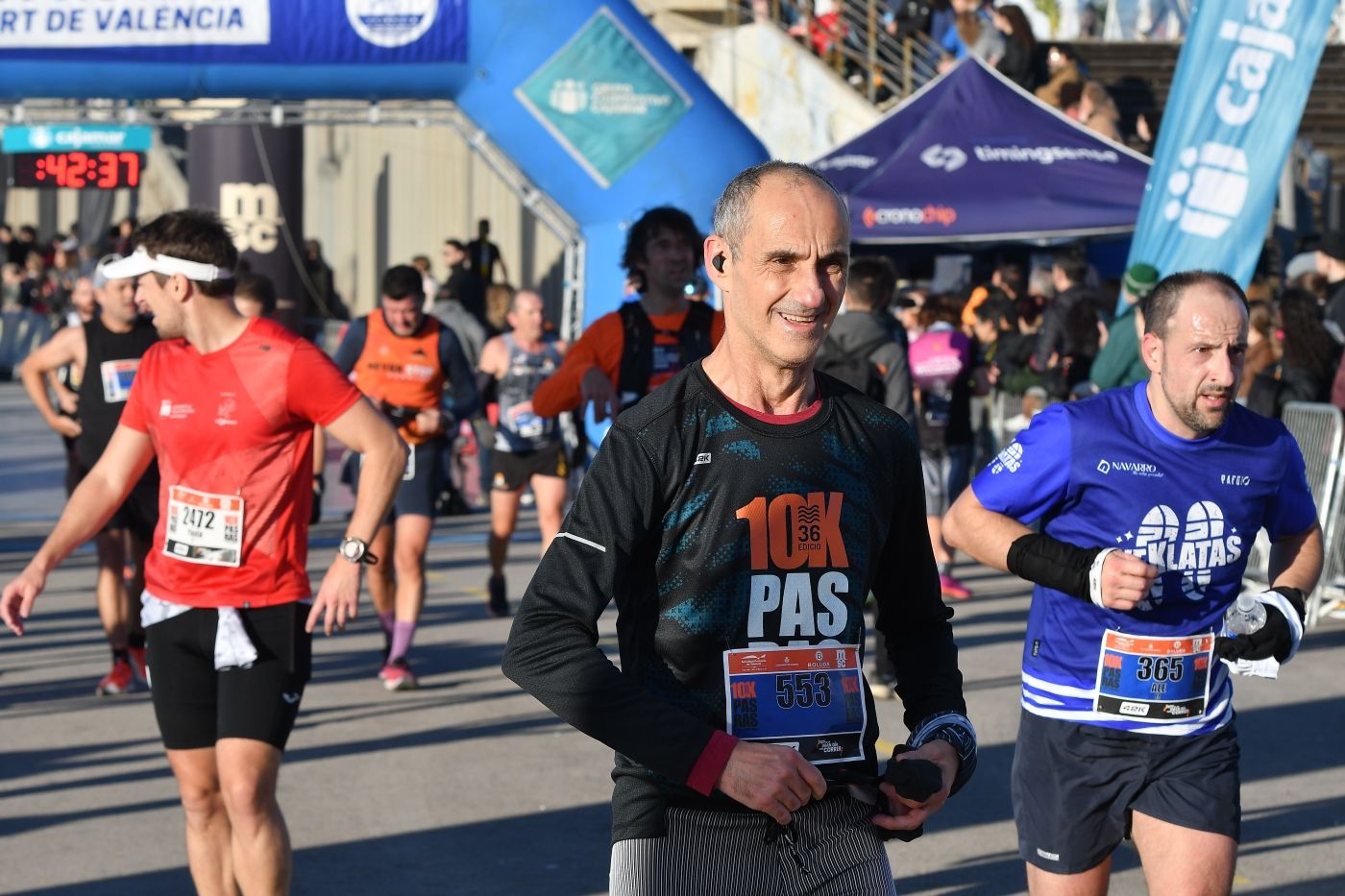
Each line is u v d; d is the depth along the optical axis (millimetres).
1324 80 21750
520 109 12617
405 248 28281
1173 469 3600
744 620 2539
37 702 7648
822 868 2561
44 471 16609
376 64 12422
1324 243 10914
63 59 12156
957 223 14250
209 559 4160
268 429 4207
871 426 2633
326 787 6273
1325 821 5844
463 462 15914
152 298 4254
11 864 5371
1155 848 3574
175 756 4227
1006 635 9156
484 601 10156
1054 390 11383
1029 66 19109
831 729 2549
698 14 21094
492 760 6648
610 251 12906
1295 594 3580
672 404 2553
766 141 20219
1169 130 9375
